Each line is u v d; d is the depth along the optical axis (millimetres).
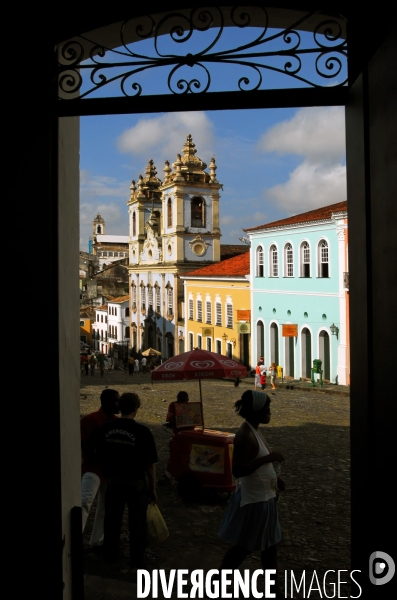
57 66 3754
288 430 15992
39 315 3639
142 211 69938
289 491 9453
